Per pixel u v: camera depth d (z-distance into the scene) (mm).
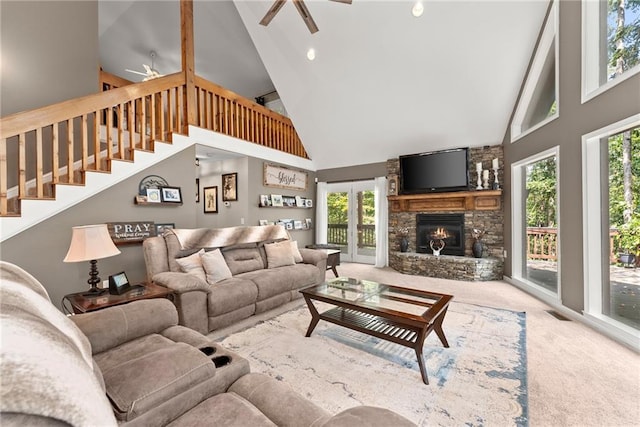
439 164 5062
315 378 1847
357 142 5848
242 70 6254
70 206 2795
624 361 2016
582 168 2701
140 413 945
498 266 4570
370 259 6262
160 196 3527
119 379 1038
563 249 3008
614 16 2498
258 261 3576
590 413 1512
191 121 3902
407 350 2223
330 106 5320
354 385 1770
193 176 3908
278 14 4199
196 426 939
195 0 4359
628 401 1600
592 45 2635
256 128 5219
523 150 3955
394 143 5535
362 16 3826
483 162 4902
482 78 4020
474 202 4883
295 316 2975
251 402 1094
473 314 2977
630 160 2375
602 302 2623
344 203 6633
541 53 3422
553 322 2746
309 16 2795
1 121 2297
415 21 3654
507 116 4391
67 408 545
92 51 3527
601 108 2459
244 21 4570
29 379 528
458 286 4176
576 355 2107
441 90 4336
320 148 6363
